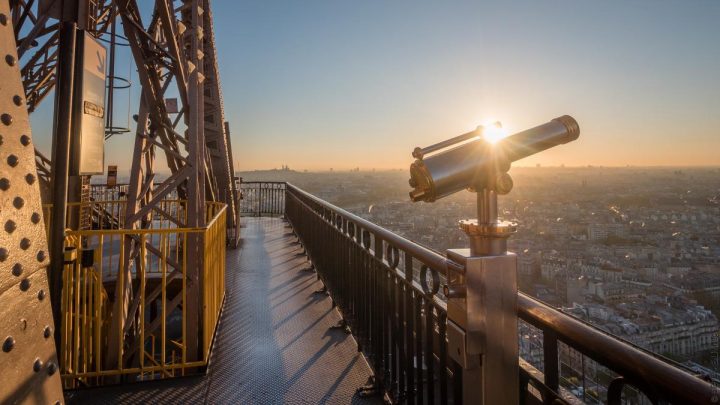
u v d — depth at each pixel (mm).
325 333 4316
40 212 1272
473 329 1233
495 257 1259
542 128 1201
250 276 6641
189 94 4289
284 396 3111
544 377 1236
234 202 10641
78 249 3389
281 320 4691
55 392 1281
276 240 10195
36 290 1228
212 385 3285
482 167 1186
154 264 6617
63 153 3232
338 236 4805
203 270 3646
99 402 3049
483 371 1241
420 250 2254
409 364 2557
